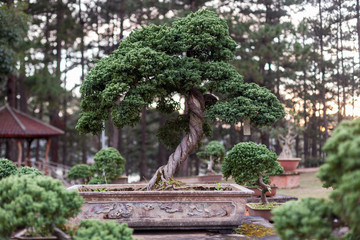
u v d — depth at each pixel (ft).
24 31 52.60
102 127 19.29
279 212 9.96
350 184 8.20
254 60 56.24
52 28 82.33
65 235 11.70
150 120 98.02
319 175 9.39
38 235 12.39
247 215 22.75
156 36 18.17
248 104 17.54
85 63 88.48
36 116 96.78
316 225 9.32
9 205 10.44
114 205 16.76
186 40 18.35
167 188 18.20
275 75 66.18
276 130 48.80
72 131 86.74
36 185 10.84
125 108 16.53
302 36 64.49
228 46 19.33
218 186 20.07
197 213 16.87
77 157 117.39
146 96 17.29
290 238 9.48
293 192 36.73
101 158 34.71
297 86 78.64
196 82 17.93
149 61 16.65
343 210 9.01
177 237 16.37
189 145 19.24
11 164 19.34
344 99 64.44
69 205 11.37
